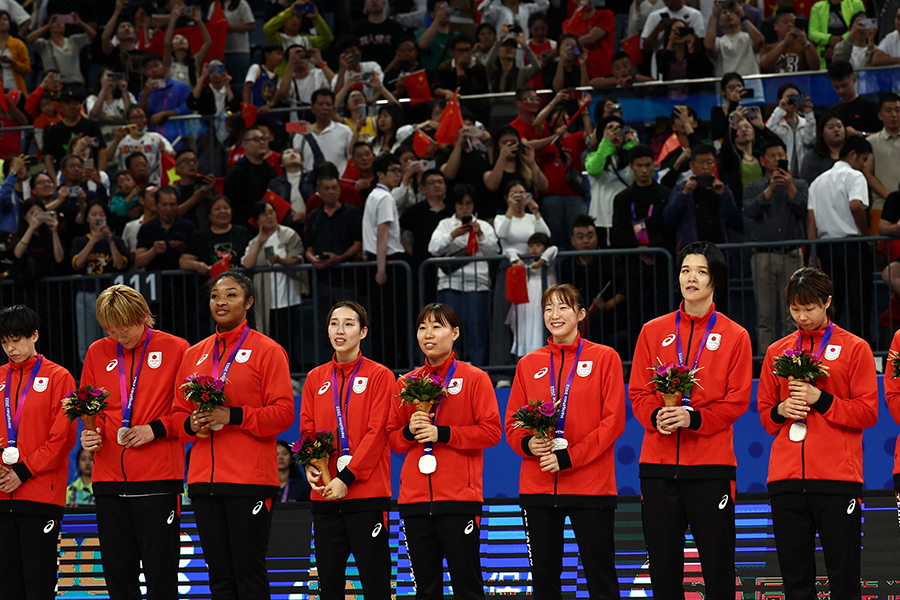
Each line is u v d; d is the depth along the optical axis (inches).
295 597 585.9
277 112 950.4
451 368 486.0
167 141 957.8
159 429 485.7
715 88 887.7
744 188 791.1
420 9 1156.5
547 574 467.5
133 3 1176.8
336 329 485.1
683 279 463.5
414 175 827.4
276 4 1112.8
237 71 1123.9
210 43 1088.2
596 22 989.2
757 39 955.3
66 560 589.3
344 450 477.7
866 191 725.9
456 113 857.5
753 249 716.7
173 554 491.5
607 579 462.6
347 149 903.7
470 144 843.4
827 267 719.7
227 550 479.5
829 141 786.8
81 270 818.2
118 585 490.9
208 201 844.6
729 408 451.2
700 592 546.6
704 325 466.9
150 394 495.2
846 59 924.0
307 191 853.8
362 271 771.4
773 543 571.8
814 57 929.5
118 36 1109.7
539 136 881.5
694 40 913.5
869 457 677.9
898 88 859.4
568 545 568.7
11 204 868.0
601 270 733.9
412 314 744.3
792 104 840.3
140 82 1091.3
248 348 488.7
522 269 717.9
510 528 597.0
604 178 844.6
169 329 776.3
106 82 1005.2
